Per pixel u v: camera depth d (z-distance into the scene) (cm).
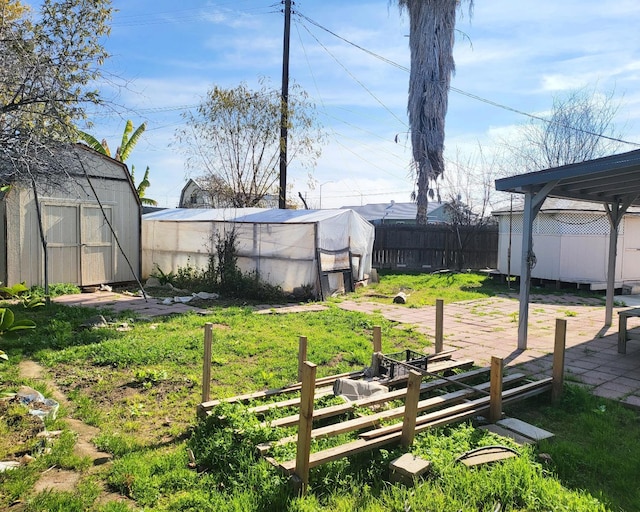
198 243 1202
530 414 414
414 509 249
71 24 445
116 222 1163
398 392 407
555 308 991
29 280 980
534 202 623
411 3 2006
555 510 250
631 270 1263
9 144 421
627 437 363
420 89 2006
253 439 319
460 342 674
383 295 1143
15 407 376
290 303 984
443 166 2031
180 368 510
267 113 1488
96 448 332
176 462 308
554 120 2139
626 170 547
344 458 303
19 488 270
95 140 1498
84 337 617
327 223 1080
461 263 1764
